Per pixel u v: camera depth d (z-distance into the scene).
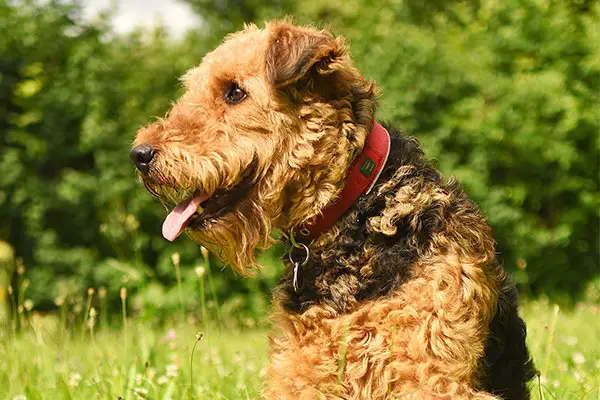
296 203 2.76
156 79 12.18
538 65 12.27
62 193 10.94
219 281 10.69
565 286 11.95
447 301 2.51
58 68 11.71
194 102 2.93
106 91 11.53
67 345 4.64
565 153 11.62
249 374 4.14
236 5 22.08
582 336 5.63
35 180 11.07
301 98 2.75
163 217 11.20
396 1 15.37
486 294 2.66
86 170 11.67
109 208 11.16
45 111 11.36
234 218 2.86
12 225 11.41
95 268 10.74
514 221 11.34
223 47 2.98
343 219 2.70
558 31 12.07
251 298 10.47
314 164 2.73
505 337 2.89
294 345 2.67
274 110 2.78
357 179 2.72
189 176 2.78
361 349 2.54
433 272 2.56
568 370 4.09
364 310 2.55
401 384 2.49
